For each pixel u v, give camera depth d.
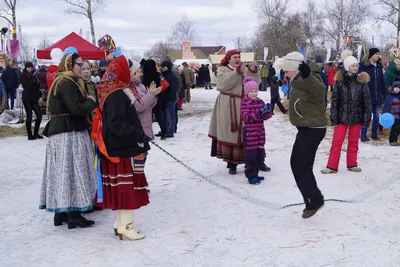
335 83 6.84
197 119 14.44
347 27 51.31
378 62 9.49
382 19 35.84
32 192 6.31
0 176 7.20
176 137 10.79
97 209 5.53
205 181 6.66
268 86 31.70
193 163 7.89
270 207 5.39
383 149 8.70
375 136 9.66
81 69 4.73
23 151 9.29
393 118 8.33
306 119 4.81
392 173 6.84
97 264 4.00
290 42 49.22
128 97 4.33
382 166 7.30
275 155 8.34
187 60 35.56
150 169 7.48
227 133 6.83
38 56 14.69
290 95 4.95
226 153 6.90
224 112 6.83
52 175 4.75
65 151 4.70
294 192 5.99
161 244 4.41
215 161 8.03
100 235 4.70
